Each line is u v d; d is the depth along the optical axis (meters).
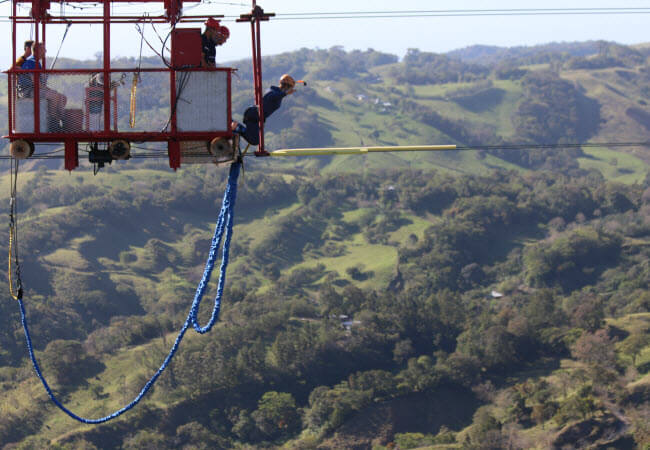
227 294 122.06
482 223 172.50
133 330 108.56
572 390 91.69
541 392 89.94
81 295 129.62
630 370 93.56
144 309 133.88
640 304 117.50
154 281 147.00
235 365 96.31
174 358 97.38
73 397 93.00
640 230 169.50
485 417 86.38
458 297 130.62
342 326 110.88
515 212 178.62
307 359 100.81
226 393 94.69
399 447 84.06
